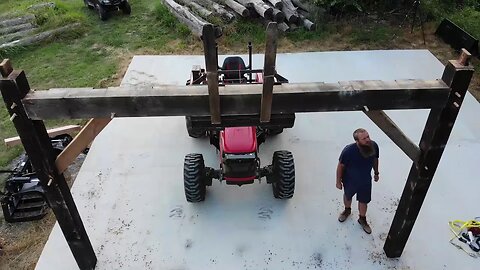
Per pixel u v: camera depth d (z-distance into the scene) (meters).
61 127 6.98
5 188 5.86
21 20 10.55
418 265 4.93
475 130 6.95
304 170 6.21
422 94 3.60
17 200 5.81
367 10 10.89
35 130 3.69
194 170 5.27
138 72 8.53
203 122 4.98
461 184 5.98
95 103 3.56
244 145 5.20
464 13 10.68
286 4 10.34
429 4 10.87
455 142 6.70
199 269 4.94
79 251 4.73
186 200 5.80
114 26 10.84
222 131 5.42
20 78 3.45
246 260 5.02
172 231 5.39
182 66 8.72
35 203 5.83
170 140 6.80
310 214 5.56
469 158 6.41
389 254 4.97
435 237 5.24
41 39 10.04
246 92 3.54
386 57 8.98
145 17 11.26
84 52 9.70
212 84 3.32
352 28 10.20
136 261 5.04
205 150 6.59
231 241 5.25
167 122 7.17
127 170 6.27
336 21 10.38
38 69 9.09
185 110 3.64
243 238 5.28
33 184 5.75
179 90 3.59
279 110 3.66
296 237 5.27
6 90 3.41
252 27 10.07
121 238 5.31
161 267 4.97
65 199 4.21
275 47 3.06
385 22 10.50
